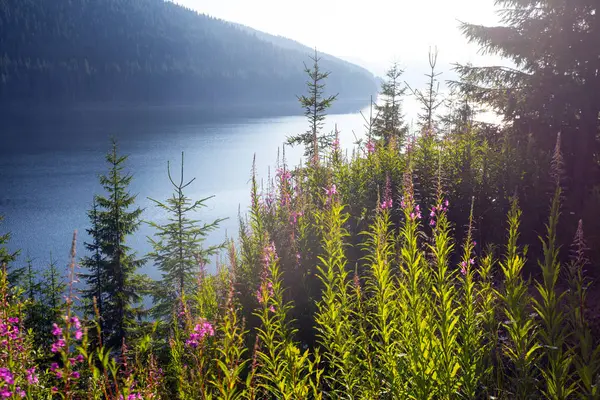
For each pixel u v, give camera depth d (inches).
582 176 410.6
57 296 748.0
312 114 745.0
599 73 470.0
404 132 761.0
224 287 248.1
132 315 751.1
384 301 160.1
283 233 290.5
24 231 2829.7
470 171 341.1
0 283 188.9
